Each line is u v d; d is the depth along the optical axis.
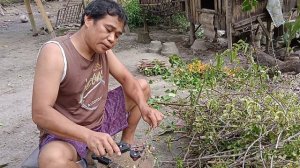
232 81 3.14
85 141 2.05
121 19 2.21
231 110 2.73
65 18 9.27
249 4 5.62
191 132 3.02
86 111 2.43
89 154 2.57
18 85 5.32
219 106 2.85
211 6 6.52
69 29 8.59
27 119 4.08
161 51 6.51
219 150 2.73
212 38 6.73
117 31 2.22
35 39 8.09
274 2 6.00
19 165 3.12
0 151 3.38
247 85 3.07
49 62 2.16
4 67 6.20
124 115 2.79
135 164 2.72
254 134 2.58
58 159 2.17
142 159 2.70
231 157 2.58
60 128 2.07
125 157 2.80
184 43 7.19
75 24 8.88
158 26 8.62
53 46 2.21
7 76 5.74
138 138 3.29
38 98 2.12
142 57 6.35
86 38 2.25
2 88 5.21
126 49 6.91
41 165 2.20
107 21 2.17
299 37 6.25
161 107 3.77
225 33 6.77
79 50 2.28
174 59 3.82
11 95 4.90
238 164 2.42
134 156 2.51
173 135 3.30
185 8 6.99
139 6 7.93
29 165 2.43
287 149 2.37
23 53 7.03
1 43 7.85
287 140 2.40
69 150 2.25
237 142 2.60
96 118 2.52
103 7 2.18
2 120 4.08
